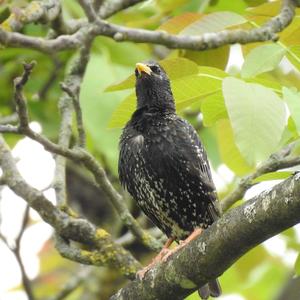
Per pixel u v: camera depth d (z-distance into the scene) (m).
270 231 8.23
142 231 11.55
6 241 13.48
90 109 11.90
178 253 9.19
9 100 15.55
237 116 7.82
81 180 15.68
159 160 11.12
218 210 11.38
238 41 10.89
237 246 8.51
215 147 14.55
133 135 11.34
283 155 10.31
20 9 9.88
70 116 11.89
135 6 13.61
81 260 11.20
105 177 10.91
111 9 12.15
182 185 11.25
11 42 9.46
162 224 12.05
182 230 11.91
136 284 9.69
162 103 11.55
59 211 11.08
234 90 7.94
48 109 14.91
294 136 8.95
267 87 8.77
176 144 11.12
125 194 15.15
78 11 13.06
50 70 15.21
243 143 7.75
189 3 13.00
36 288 16.75
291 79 12.34
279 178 8.53
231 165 11.85
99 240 11.23
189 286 9.20
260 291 16.25
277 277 16.20
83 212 15.61
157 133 11.19
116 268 11.23
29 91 15.14
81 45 10.30
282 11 10.82
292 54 9.27
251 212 8.24
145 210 11.96
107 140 11.92
